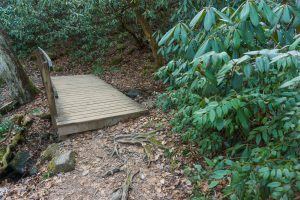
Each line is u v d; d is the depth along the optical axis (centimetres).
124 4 633
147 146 343
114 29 907
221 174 169
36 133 475
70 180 312
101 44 916
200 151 294
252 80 212
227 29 203
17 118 514
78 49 973
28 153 420
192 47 229
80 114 428
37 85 713
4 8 938
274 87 201
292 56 150
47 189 304
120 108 454
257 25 183
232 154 222
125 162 324
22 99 601
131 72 750
